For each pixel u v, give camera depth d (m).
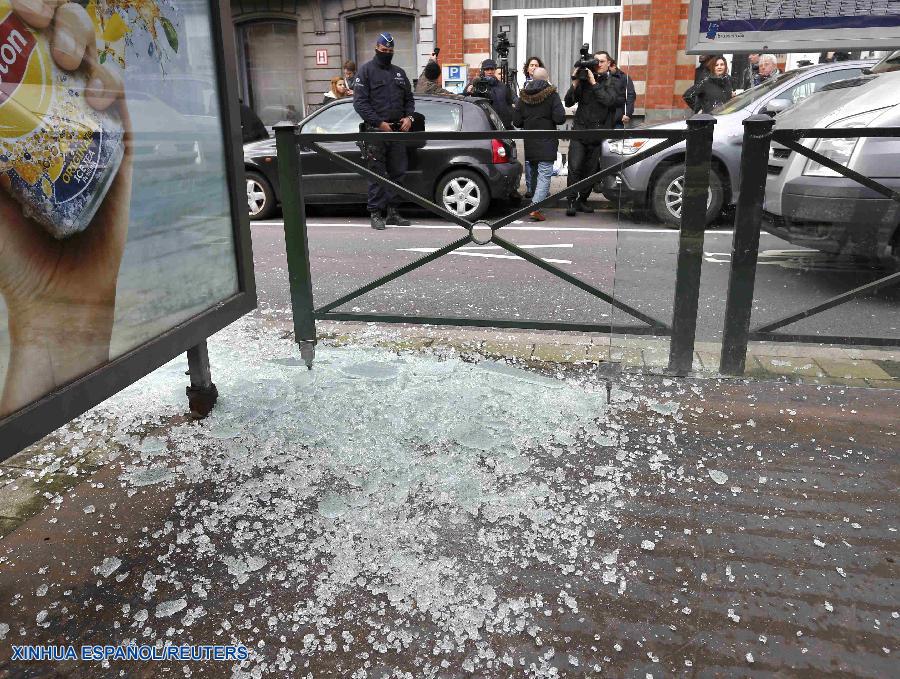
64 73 1.84
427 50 13.68
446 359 3.47
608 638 1.69
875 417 2.77
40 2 1.75
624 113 8.98
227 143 2.61
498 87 9.96
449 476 2.38
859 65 6.60
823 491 2.28
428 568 1.93
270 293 5.20
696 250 2.96
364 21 13.90
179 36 2.32
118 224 2.10
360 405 2.91
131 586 1.88
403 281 5.52
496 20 13.38
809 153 2.94
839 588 1.84
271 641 1.69
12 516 2.19
